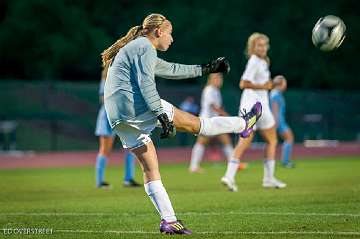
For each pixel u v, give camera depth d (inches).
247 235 840.9
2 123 3356.3
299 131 3865.7
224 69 933.2
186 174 1940.2
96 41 4220.0
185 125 909.2
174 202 1210.0
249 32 4505.4
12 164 2568.9
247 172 1931.6
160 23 869.8
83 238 842.2
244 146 1408.7
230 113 3705.7
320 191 1348.4
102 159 1560.0
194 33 4377.5
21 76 4224.9
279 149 3235.7
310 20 4628.4
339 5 4707.2
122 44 873.5
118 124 852.0
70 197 1358.3
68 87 3663.9
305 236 825.5
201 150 2026.3
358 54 4729.3
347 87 4702.3
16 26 4099.4
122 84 844.6
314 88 4653.1
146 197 1326.3
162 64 914.7
